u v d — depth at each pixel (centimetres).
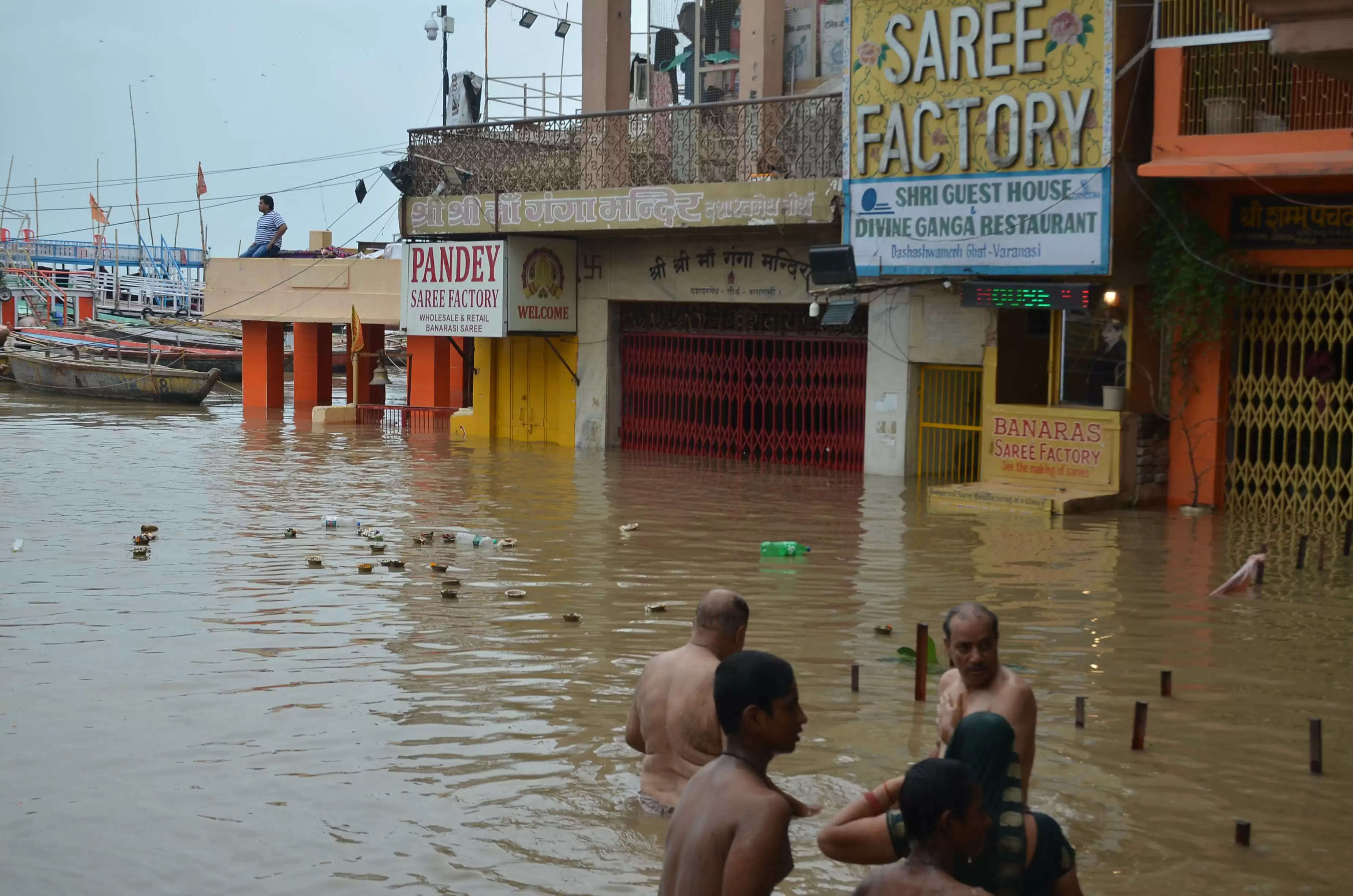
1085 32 1521
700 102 2500
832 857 427
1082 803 612
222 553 1237
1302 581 1138
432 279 2330
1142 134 1567
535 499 1622
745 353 2116
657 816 593
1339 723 738
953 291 1766
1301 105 1446
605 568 1176
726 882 371
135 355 4084
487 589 1079
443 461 2058
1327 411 1520
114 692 783
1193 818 595
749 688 389
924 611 1011
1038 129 1564
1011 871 389
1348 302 1505
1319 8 754
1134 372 1598
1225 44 1470
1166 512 1557
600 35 2223
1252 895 515
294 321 3044
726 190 1922
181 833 574
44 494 1639
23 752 676
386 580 1116
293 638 912
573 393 2311
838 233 1919
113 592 1059
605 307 2248
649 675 619
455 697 777
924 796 354
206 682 804
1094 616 998
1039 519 1489
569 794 621
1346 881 529
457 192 2286
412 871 536
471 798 615
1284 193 1504
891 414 1877
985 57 1595
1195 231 1537
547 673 829
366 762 664
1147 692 797
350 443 2328
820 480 1836
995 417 1688
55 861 545
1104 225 1530
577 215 2097
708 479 1847
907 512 1534
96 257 6291
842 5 2230
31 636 913
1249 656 882
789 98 1861
